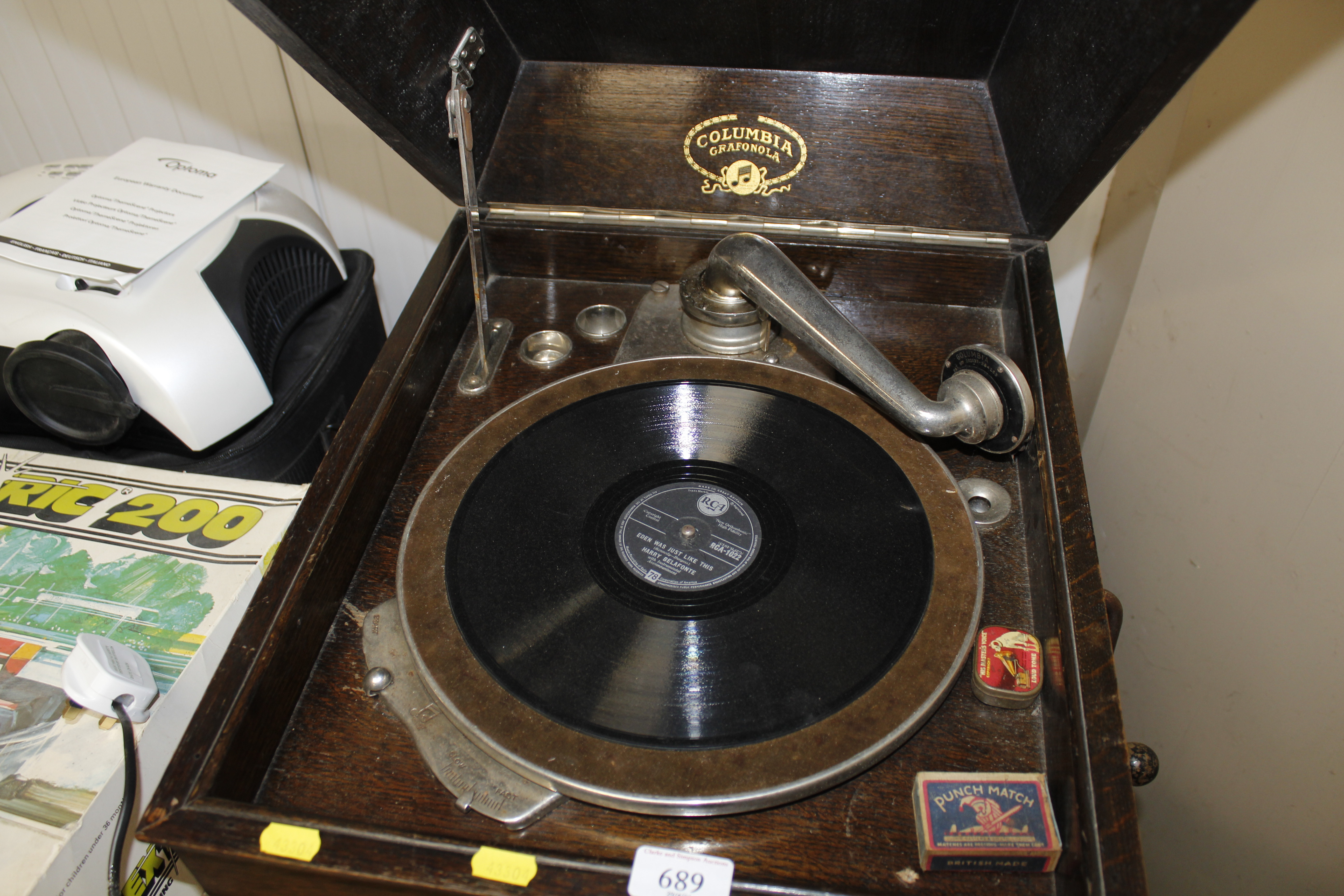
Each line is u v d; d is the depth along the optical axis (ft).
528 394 3.25
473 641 2.42
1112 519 4.28
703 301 3.30
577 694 2.34
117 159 3.84
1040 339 3.06
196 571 3.01
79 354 3.09
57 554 3.05
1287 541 2.99
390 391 2.92
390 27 2.79
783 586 2.62
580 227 3.56
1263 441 3.10
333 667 2.51
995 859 2.05
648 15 3.16
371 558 2.79
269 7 2.32
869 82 3.34
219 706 2.16
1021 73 3.07
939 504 2.73
